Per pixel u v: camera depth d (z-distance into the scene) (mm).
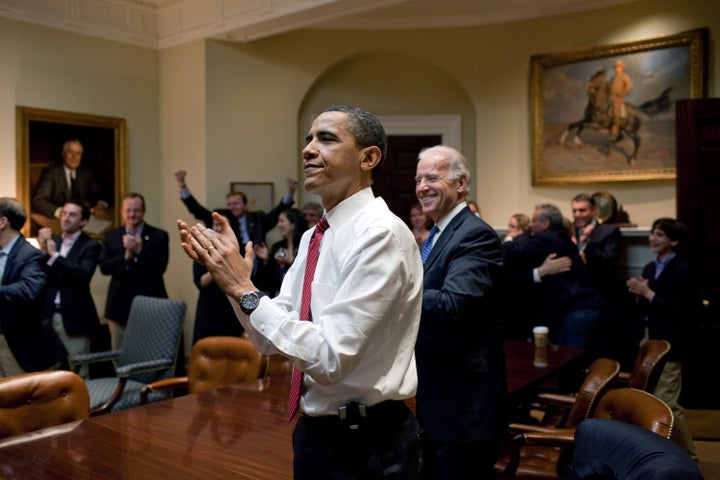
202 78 5891
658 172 5500
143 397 3066
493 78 6258
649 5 5539
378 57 6641
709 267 4684
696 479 1358
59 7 5484
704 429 4371
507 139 6230
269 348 1302
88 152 5707
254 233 5211
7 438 2006
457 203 2268
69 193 5574
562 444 2193
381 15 6234
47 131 5441
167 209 6203
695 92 5285
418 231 5418
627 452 1518
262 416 2219
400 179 6738
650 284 4203
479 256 2082
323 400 1263
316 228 1397
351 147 1301
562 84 5910
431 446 2131
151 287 4984
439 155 2258
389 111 6695
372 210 1291
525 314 4895
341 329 1141
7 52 5215
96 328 4426
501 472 2479
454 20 6277
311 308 1295
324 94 6594
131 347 3936
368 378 1239
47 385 2342
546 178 6020
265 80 6176
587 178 5809
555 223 4680
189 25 5941
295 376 1318
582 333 4383
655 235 4184
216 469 1737
